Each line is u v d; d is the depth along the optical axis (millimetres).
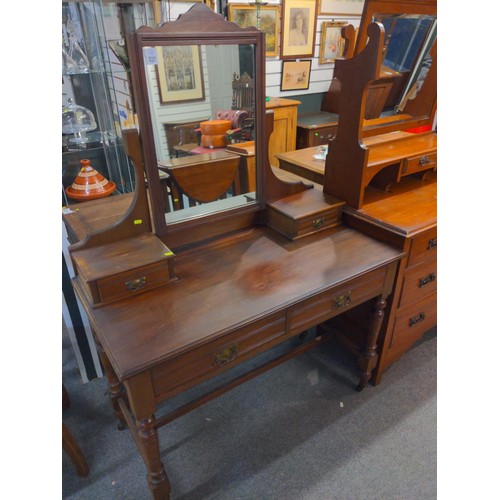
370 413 1699
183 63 1123
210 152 1304
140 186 1224
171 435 1613
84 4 1674
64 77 1812
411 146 1735
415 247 1482
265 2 2963
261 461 1507
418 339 2037
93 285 1084
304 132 3182
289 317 1196
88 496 1394
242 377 1535
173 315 1085
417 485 1417
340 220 1607
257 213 1550
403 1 1397
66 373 1914
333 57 3564
